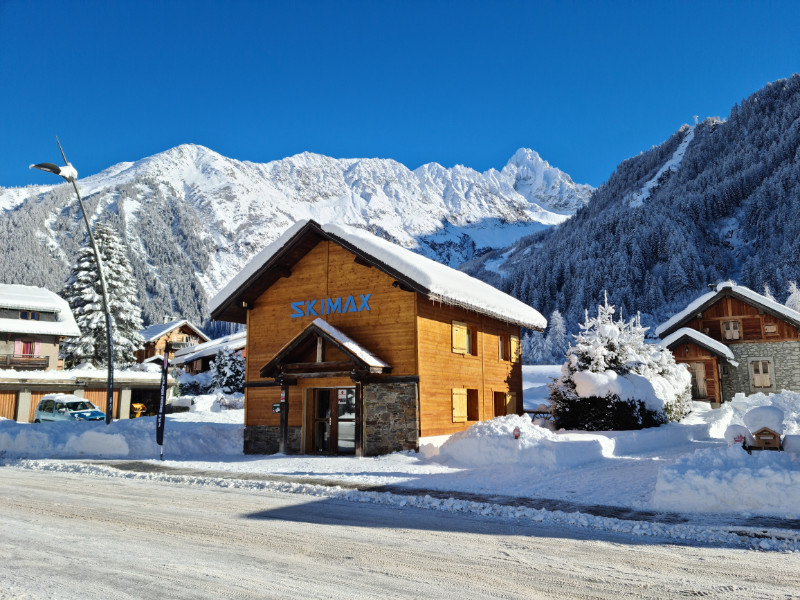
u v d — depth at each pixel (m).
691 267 124.12
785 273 106.75
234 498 11.43
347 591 5.66
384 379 19.02
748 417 12.02
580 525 8.91
